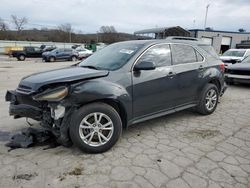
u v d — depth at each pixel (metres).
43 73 3.92
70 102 3.29
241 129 4.55
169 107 4.55
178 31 24.12
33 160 3.28
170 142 3.93
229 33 39.38
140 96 3.95
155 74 4.16
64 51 26.44
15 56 27.73
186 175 2.97
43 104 3.40
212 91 5.37
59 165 3.17
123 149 3.66
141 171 3.05
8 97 3.98
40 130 3.93
